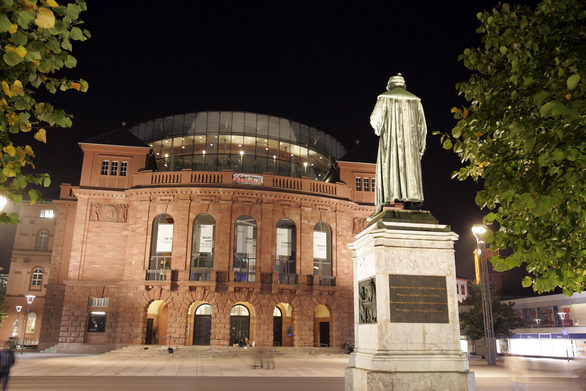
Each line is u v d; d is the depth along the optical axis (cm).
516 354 5056
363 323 968
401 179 1034
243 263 4650
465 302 5238
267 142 5756
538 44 654
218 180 4769
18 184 559
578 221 613
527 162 668
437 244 941
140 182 4803
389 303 895
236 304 4694
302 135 5962
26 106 554
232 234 4647
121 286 4575
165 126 5738
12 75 565
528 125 602
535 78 644
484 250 3291
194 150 5653
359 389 880
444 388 845
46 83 621
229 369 2806
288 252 4816
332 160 6306
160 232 4659
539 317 5694
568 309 5278
